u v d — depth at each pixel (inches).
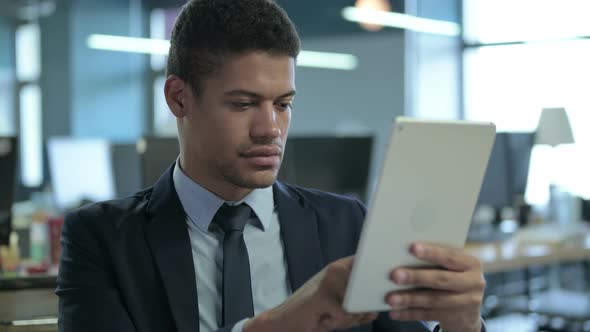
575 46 270.8
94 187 173.5
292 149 132.3
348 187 139.9
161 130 194.4
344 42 323.0
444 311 43.0
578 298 159.5
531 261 138.2
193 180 54.4
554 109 171.3
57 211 167.3
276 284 55.6
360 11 314.5
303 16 331.0
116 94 350.3
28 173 358.6
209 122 49.7
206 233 54.6
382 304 42.2
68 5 337.7
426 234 41.8
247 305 53.0
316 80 331.6
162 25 349.1
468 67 299.0
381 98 316.2
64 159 169.6
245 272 53.5
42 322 81.0
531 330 201.5
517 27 285.9
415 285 41.9
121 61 351.6
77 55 338.3
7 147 107.6
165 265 52.9
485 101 294.5
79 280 53.9
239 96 48.4
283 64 48.8
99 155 176.4
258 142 49.0
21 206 201.2
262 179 49.6
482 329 47.8
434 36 304.0
